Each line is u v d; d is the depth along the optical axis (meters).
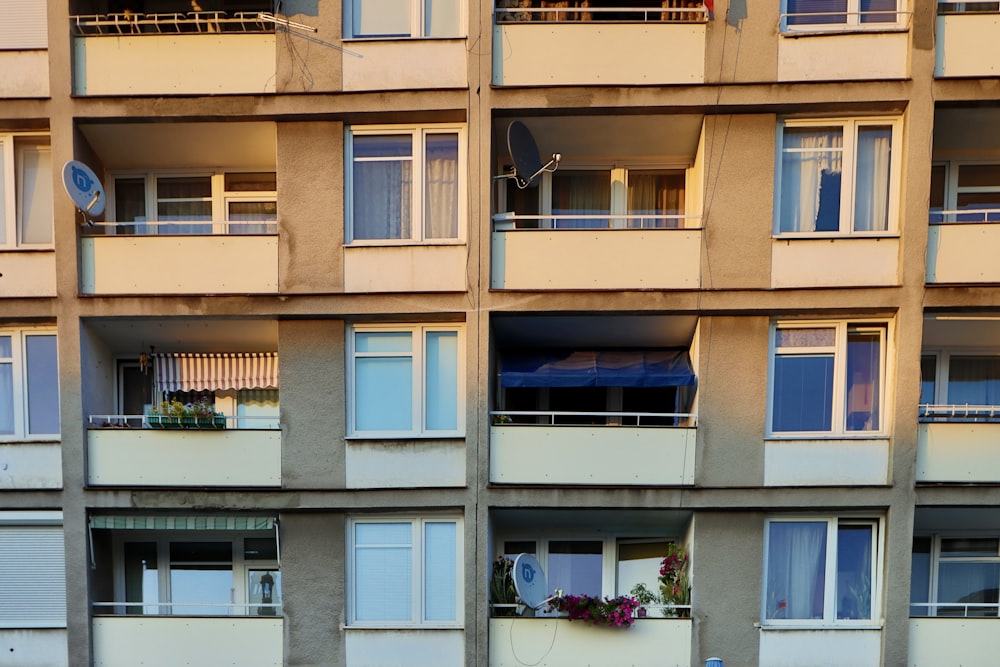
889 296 9.51
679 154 10.92
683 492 9.64
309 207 9.88
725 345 9.75
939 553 11.05
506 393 11.41
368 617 9.90
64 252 9.87
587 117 9.91
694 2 10.37
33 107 9.88
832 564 9.83
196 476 9.83
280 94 9.77
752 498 9.63
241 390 11.45
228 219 11.40
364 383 10.00
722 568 9.70
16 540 9.98
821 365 9.88
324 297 9.80
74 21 9.92
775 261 9.66
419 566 9.89
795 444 9.67
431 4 9.95
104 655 9.78
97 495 9.81
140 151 10.77
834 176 9.84
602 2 10.54
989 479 9.52
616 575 11.05
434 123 9.97
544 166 9.85
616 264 9.73
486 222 9.70
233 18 10.57
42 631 9.82
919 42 9.44
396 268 9.84
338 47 9.82
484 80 9.67
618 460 9.69
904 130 9.61
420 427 9.93
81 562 9.82
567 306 9.68
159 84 9.87
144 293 9.87
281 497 9.78
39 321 10.09
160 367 11.21
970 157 11.00
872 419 9.89
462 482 9.76
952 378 11.25
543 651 9.61
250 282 9.90
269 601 11.15
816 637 9.60
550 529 11.04
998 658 9.44
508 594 10.09
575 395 11.45
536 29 9.73
